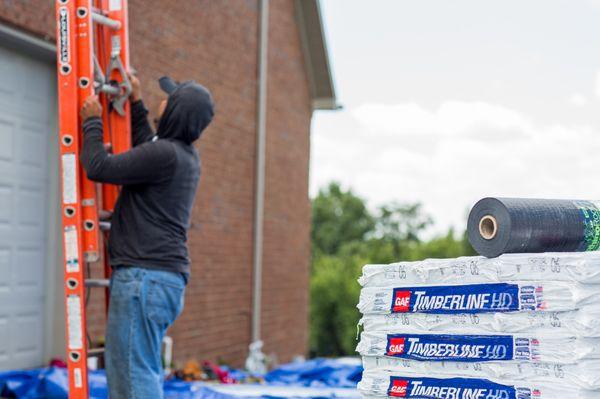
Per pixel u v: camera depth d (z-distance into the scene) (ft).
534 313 10.33
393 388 11.38
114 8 15.40
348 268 109.91
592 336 9.87
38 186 25.66
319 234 158.40
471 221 11.15
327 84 46.01
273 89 41.52
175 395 18.42
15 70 24.77
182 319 32.58
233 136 37.35
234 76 37.45
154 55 31.04
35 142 25.55
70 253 13.74
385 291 11.51
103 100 15.08
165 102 14.57
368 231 161.58
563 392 10.02
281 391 19.10
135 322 13.34
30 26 24.11
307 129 46.16
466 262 10.89
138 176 13.47
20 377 19.72
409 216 161.38
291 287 44.24
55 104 26.32
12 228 24.57
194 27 33.96
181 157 13.98
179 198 13.98
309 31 45.01
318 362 23.66
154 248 13.58
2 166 24.22
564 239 10.94
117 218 13.91
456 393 10.83
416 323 11.27
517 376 10.39
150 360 13.48
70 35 13.76
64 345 26.11
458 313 10.89
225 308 36.37
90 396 18.66
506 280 10.53
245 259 38.47
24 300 25.03
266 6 40.01
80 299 13.67
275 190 41.81
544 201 11.10
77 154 13.66
